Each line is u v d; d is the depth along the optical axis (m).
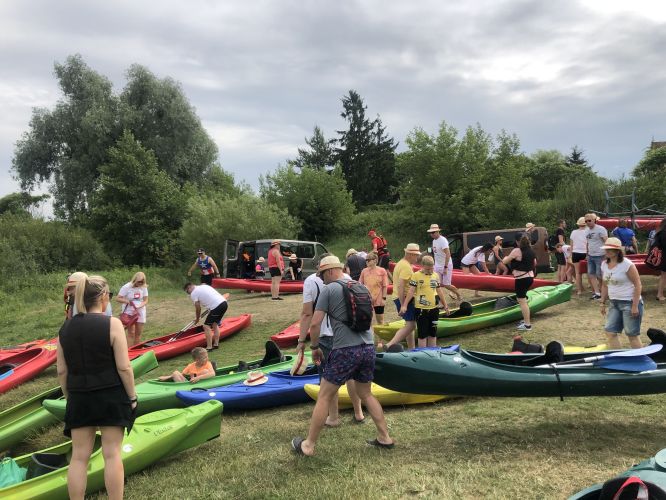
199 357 7.51
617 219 18.19
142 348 10.16
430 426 5.40
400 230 31.31
